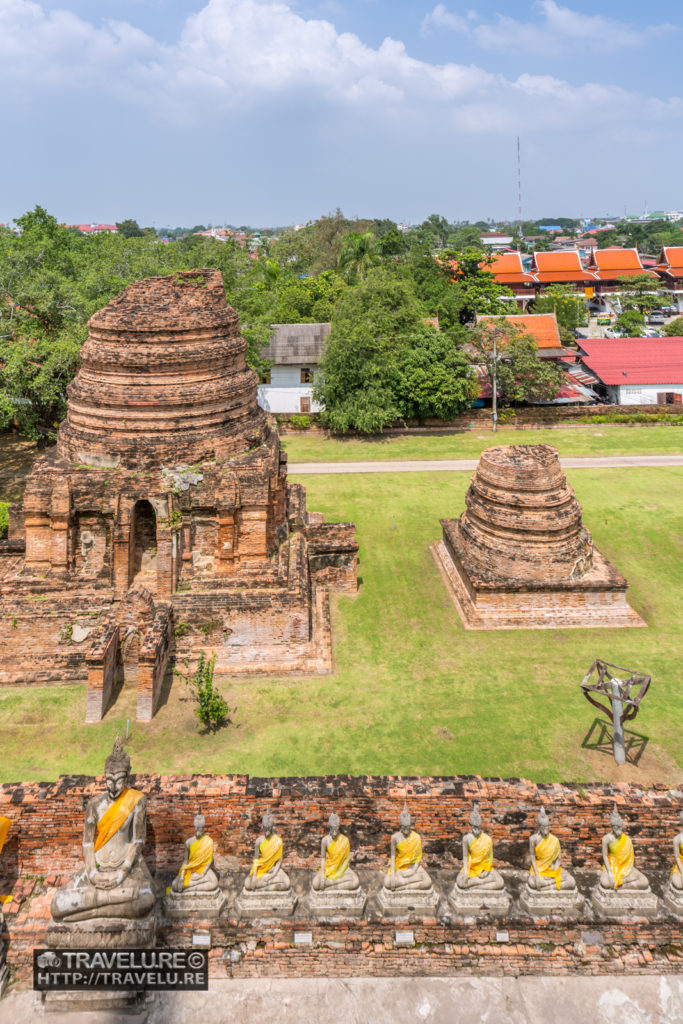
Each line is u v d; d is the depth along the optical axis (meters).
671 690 25.03
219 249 52.84
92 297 49.97
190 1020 13.57
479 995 14.03
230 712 23.55
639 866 15.65
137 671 24.94
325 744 22.11
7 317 44.03
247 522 26.20
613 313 110.00
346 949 14.40
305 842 15.58
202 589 25.98
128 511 25.53
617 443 54.72
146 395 25.94
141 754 21.44
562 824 15.54
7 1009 13.87
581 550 30.39
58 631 25.12
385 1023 13.48
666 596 31.80
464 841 14.66
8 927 14.32
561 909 14.66
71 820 15.11
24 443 53.38
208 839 14.55
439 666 26.55
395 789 15.60
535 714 23.72
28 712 23.31
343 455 52.75
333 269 113.12
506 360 61.47
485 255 102.38
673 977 14.36
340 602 31.31
